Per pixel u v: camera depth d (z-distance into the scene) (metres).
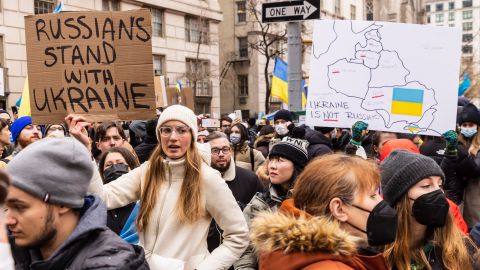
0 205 1.50
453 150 4.62
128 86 3.89
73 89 3.90
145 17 3.86
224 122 10.84
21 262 1.96
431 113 4.66
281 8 5.92
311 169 2.15
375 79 4.72
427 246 2.59
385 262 1.92
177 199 3.13
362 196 2.05
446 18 146.25
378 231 2.05
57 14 3.92
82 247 1.86
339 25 4.78
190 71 31.22
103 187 3.25
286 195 3.77
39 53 3.94
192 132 3.21
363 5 45.81
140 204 3.22
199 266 3.05
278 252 1.86
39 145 1.84
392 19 55.44
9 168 1.80
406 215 2.51
